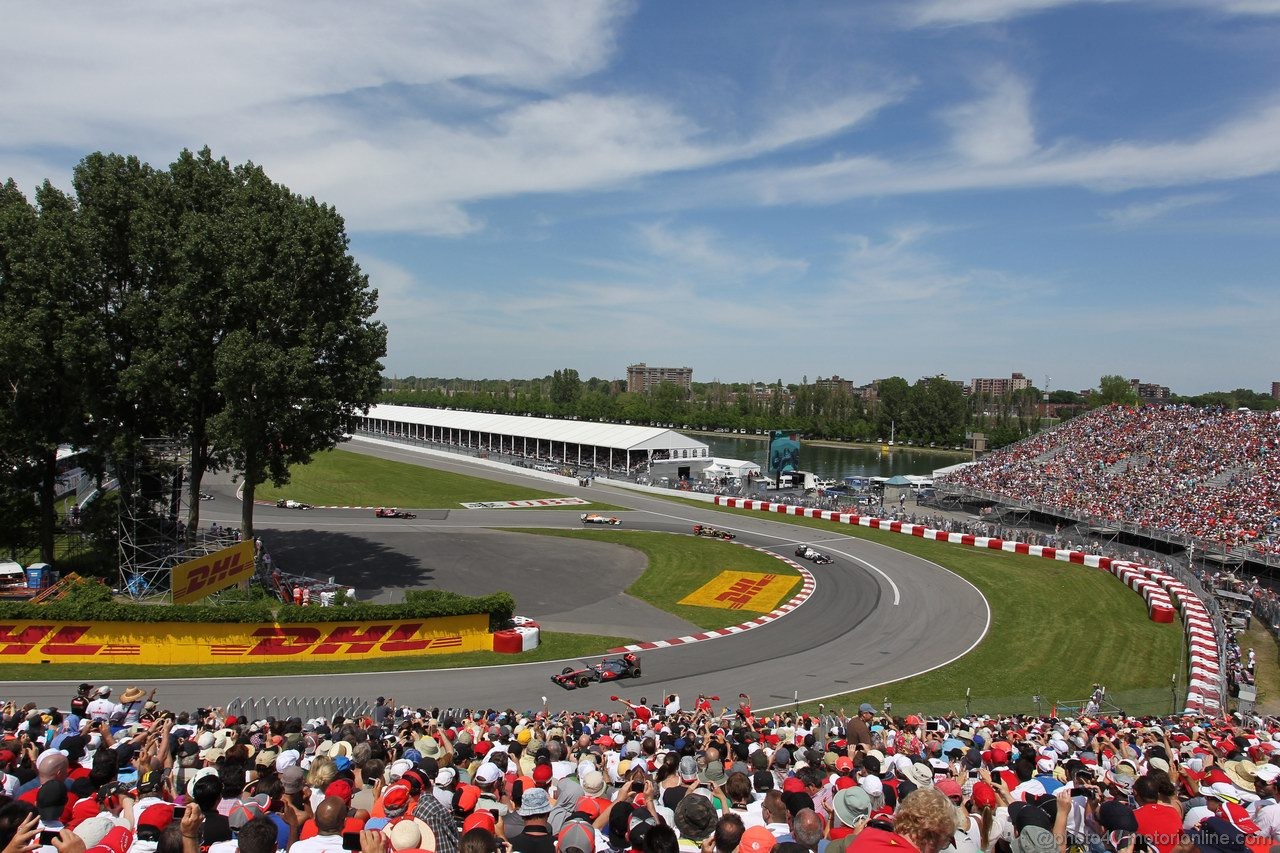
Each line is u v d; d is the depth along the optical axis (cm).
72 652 3017
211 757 1238
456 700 2864
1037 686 3244
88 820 774
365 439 13112
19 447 3697
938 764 1406
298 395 3778
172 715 1734
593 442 10281
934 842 514
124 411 3906
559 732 1811
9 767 1144
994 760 1403
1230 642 3628
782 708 2894
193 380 3709
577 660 3400
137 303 3619
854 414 19012
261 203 3959
